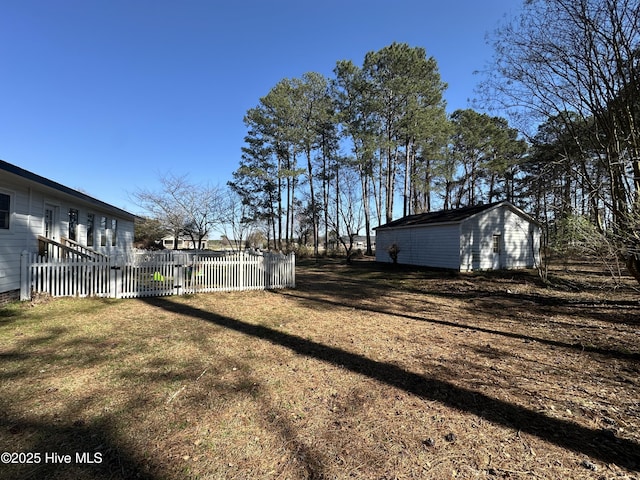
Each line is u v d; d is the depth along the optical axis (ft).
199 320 21.49
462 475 7.57
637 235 16.88
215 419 9.70
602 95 19.60
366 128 83.71
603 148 20.13
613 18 18.13
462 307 27.76
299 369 13.66
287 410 10.32
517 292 35.24
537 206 24.67
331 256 95.55
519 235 59.26
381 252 75.15
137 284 29.58
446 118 86.84
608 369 14.06
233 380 12.41
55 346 15.75
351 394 11.52
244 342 17.10
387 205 89.20
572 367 14.26
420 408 10.62
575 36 19.77
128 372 12.87
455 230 54.54
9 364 13.39
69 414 9.74
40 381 11.89
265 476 7.43
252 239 113.70
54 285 27.07
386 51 77.87
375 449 8.47
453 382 12.65
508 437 9.07
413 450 8.46
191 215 66.08
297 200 103.30
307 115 93.30
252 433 9.05
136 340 16.97
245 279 34.55
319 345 16.93
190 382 12.12
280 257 36.55
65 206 36.24
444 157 86.12
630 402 11.11
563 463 8.00
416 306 28.07
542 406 10.84
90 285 28.14
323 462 7.93
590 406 10.85
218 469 7.61
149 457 7.97
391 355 15.61
